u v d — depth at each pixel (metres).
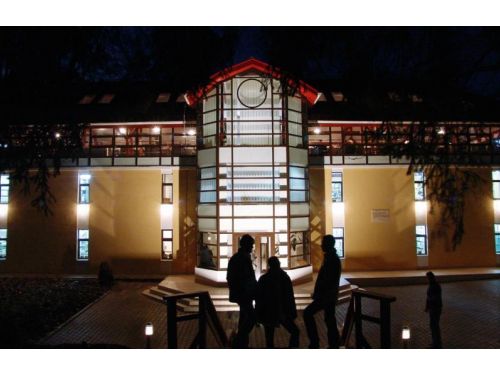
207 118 18.05
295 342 6.74
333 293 6.67
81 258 20.50
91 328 12.32
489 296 16.22
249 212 17.00
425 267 20.70
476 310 14.05
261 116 17.34
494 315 13.41
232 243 16.88
